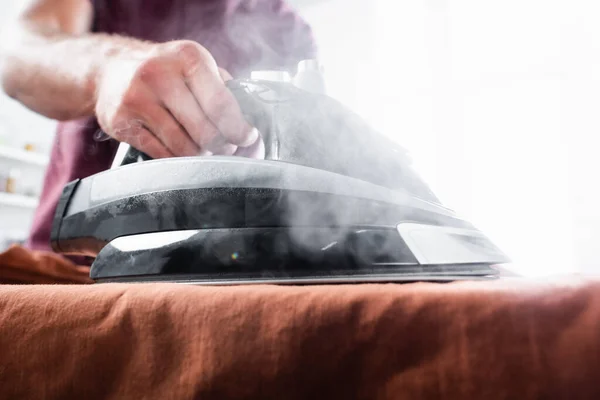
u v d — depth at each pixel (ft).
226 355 0.55
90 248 1.31
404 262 1.03
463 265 1.05
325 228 1.06
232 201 1.08
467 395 0.49
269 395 0.54
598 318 0.49
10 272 1.57
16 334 0.65
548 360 0.48
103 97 1.28
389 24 3.17
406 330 0.52
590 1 3.66
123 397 0.59
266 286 0.64
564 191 3.46
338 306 0.55
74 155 2.31
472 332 0.51
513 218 3.31
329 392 0.53
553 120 3.51
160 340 0.59
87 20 2.13
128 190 1.18
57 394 0.61
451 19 3.51
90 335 0.62
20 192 5.04
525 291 0.53
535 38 3.67
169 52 1.13
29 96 1.69
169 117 1.24
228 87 1.35
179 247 1.07
